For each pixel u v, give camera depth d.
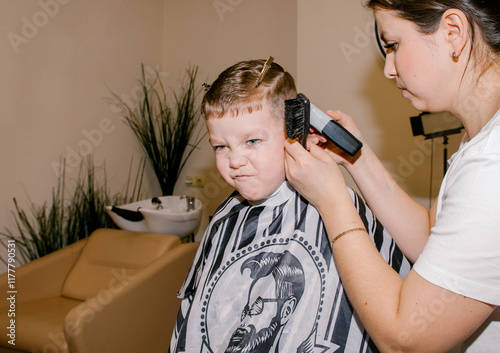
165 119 2.49
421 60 0.51
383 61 1.69
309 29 1.82
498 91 0.49
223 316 0.68
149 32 2.40
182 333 0.71
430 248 0.44
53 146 1.81
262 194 0.66
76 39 1.89
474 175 0.41
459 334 0.42
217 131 0.64
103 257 1.68
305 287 0.62
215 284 0.71
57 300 1.59
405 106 1.70
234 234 0.73
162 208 2.08
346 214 0.53
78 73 1.92
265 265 0.68
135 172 2.37
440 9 0.48
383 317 0.45
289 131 0.59
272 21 2.21
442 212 0.45
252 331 0.61
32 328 1.31
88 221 1.95
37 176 1.75
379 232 0.68
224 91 0.62
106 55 2.08
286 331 0.61
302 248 0.64
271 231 0.70
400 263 0.67
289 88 0.66
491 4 0.46
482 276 0.40
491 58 0.48
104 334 1.24
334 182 0.55
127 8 2.21
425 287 0.43
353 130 0.73
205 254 0.78
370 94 1.75
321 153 0.58
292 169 0.58
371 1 0.55
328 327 0.60
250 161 0.63
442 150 1.67
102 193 2.11
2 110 1.58
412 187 1.75
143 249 1.65
